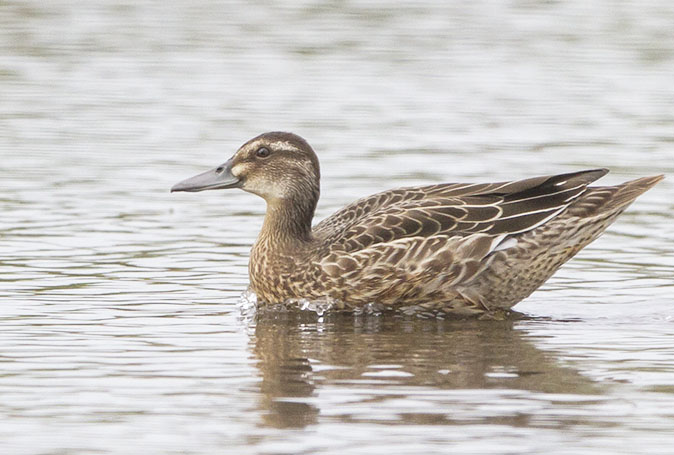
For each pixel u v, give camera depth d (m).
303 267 14.68
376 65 30.70
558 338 13.45
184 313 14.35
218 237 17.88
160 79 28.98
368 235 14.47
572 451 9.91
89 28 34.19
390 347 13.05
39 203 19.33
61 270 16.03
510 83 29.00
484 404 11.04
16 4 36.59
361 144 23.31
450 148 23.03
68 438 10.15
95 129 24.38
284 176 15.12
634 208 19.59
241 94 27.61
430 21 35.84
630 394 11.35
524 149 22.98
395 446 9.98
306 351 12.84
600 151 22.84
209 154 22.50
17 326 13.55
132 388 11.45
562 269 16.56
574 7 37.94
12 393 11.26
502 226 14.26
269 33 34.09
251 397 11.22
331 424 10.49
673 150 22.98
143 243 17.42
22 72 29.38
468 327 14.02
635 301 15.05
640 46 32.97
